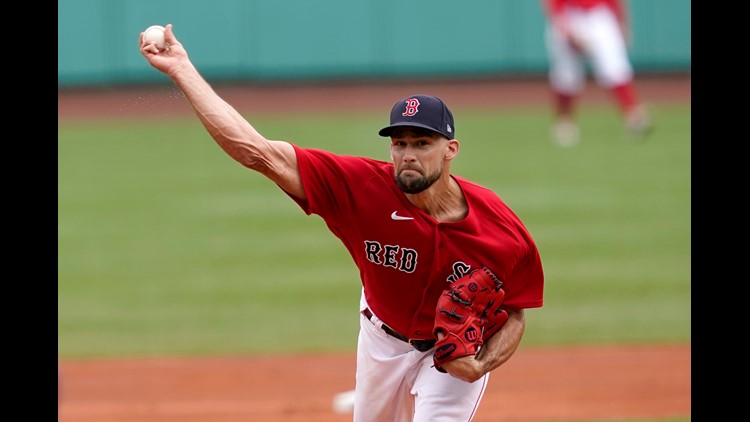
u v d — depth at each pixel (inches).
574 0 2780.5
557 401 1082.7
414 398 734.5
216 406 1084.5
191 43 3865.7
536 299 703.7
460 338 645.9
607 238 1840.6
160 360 1263.5
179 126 3390.7
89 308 1504.7
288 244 1871.3
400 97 3708.2
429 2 3954.2
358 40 3944.4
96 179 2508.6
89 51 3779.5
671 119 3223.4
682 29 3988.7
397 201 660.1
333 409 1070.4
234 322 1424.7
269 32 3907.5
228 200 2256.4
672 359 1236.5
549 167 2508.6
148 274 1685.5
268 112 3408.0
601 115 3408.0
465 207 674.2
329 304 1509.6
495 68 4005.9
